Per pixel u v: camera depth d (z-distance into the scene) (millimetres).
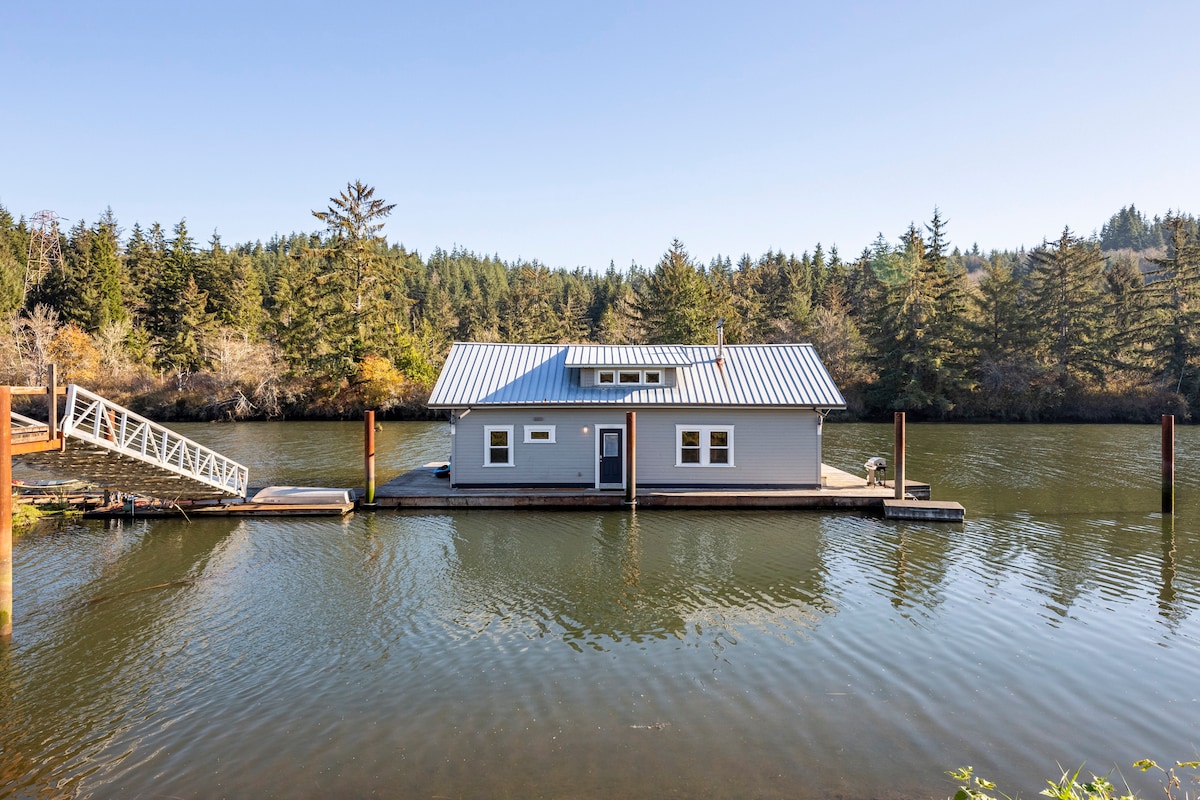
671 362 21359
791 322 65188
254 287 74812
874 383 54844
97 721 8297
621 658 10008
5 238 75875
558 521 18156
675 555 15164
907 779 7059
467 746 7723
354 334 53969
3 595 10656
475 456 20906
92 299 62750
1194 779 7047
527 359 23172
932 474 26156
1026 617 11492
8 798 6832
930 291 52844
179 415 54031
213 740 7875
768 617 11562
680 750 7613
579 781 7035
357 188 54312
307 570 14172
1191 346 50375
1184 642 10477
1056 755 7520
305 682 9297
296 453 33406
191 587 13156
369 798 6773
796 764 7332
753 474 20703
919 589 12891
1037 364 52344
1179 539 16328
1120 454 31797
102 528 17672
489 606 12141
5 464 10719
